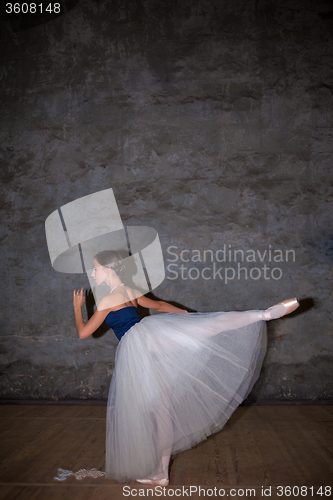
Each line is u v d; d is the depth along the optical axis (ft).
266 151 11.66
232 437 8.73
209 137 11.77
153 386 6.96
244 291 11.49
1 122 12.21
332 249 11.46
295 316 11.37
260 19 11.91
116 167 11.88
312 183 11.56
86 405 11.23
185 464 7.46
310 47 11.79
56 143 12.03
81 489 6.58
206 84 11.87
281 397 11.27
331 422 9.64
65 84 12.15
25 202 12.00
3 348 11.75
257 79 11.81
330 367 11.28
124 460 6.76
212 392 7.41
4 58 12.34
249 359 7.79
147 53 12.02
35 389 11.62
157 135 11.86
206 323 7.89
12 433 9.11
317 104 11.71
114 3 12.18
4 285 11.88
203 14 12.01
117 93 12.02
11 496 6.36
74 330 11.62
